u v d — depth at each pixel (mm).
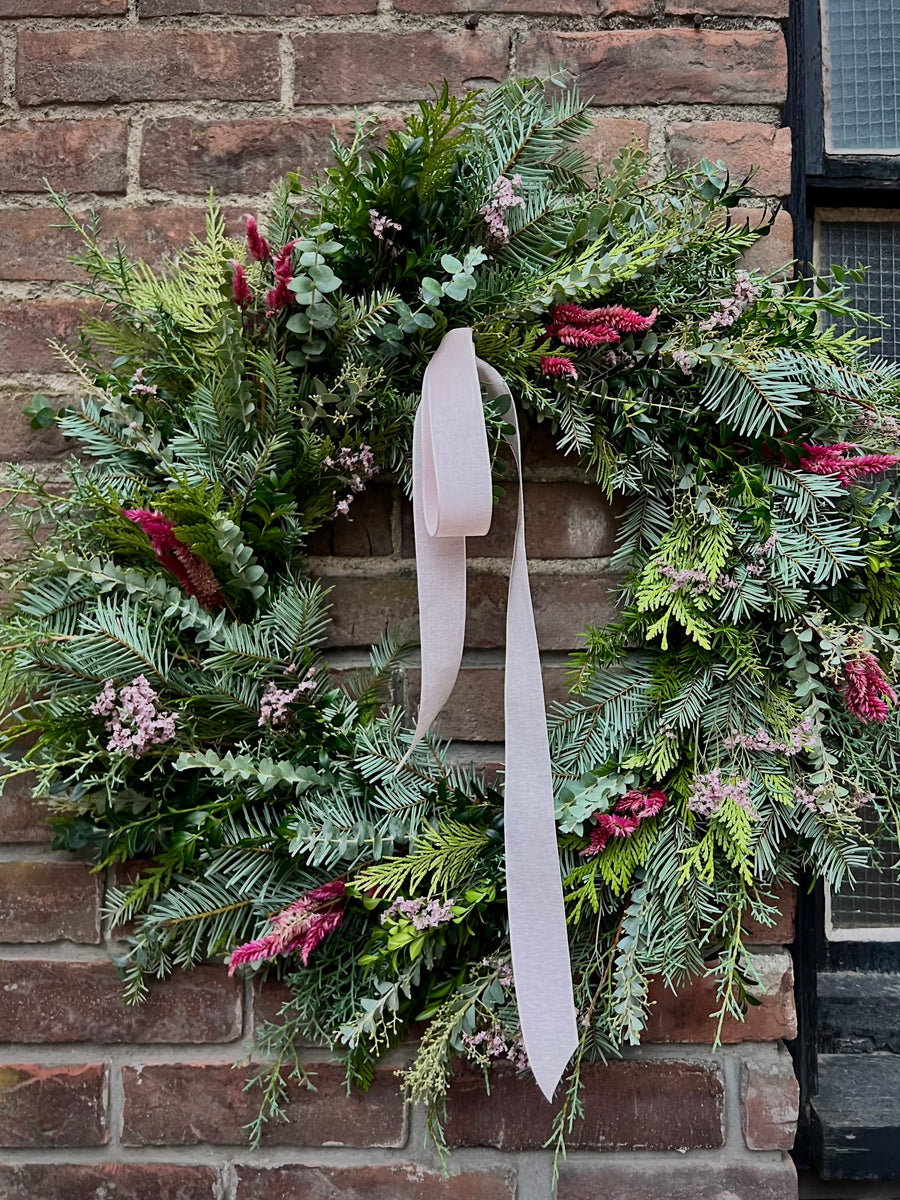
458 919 734
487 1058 755
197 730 779
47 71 852
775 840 774
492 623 837
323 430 792
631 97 853
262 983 808
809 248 988
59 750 762
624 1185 792
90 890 818
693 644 792
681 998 809
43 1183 800
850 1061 938
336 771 780
